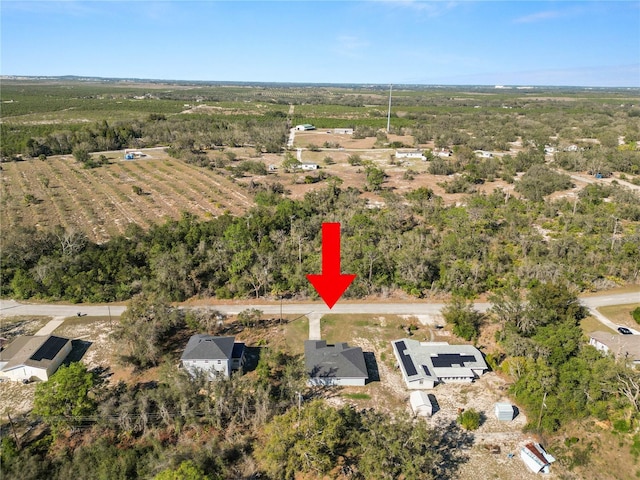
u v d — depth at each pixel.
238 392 38.91
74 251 65.62
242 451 35.00
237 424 37.66
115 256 63.16
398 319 54.38
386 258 63.09
